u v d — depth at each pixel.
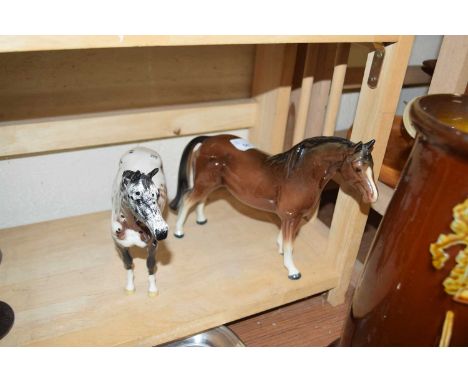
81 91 0.73
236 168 0.69
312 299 0.79
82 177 0.81
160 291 0.67
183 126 0.80
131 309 0.64
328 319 0.76
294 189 0.64
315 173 0.62
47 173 0.78
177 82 0.80
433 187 0.31
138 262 0.72
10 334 0.59
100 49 0.71
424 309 0.33
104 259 0.73
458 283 0.31
